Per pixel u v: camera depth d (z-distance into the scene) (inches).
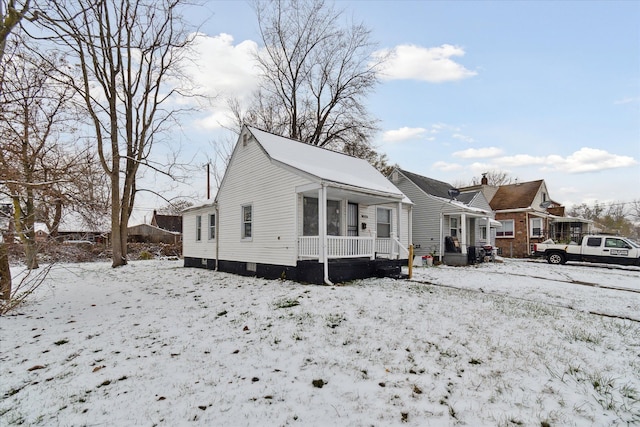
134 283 455.5
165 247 1055.6
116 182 671.1
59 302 334.6
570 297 332.5
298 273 402.9
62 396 144.3
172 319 258.4
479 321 233.6
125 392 146.1
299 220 418.9
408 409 130.2
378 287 351.9
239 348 192.1
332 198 461.4
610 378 157.2
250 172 494.6
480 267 614.2
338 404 133.4
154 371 165.6
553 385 150.0
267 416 125.6
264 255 458.3
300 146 550.3
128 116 705.6
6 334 231.1
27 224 285.3
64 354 192.9
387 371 161.3
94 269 617.3
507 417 125.6
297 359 175.2
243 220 511.2
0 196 269.6
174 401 137.3
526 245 936.9
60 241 325.1
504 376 157.2
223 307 287.9
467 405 133.5
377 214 560.1
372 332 211.0
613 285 410.9
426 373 159.6
